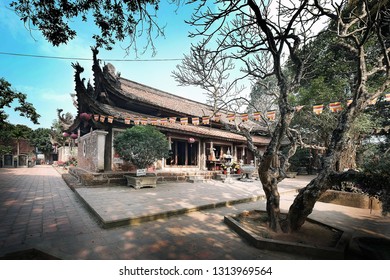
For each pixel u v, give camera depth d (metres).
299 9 3.56
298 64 4.64
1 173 15.53
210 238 3.86
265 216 5.10
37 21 4.48
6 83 13.02
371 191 3.28
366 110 9.09
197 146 13.86
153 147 8.59
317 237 3.82
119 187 8.71
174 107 14.34
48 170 20.31
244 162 17.66
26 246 3.36
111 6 4.56
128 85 14.33
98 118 8.84
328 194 7.32
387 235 4.23
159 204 5.90
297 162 19.30
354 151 8.09
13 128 21.03
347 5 5.73
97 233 3.96
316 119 9.54
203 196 7.31
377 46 6.83
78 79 8.60
